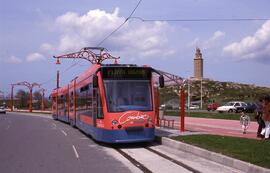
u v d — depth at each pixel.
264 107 18.77
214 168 12.81
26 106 150.88
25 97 152.88
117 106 19.09
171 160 14.82
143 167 13.33
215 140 18.31
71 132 29.98
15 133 29.47
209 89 153.25
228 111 66.25
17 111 116.12
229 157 13.40
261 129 19.77
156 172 12.32
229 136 20.33
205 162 14.15
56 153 17.34
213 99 126.00
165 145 19.77
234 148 15.34
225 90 155.88
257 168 11.34
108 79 19.47
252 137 19.89
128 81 19.55
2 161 15.02
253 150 14.55
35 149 18.94
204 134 21.75
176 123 38.12
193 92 144.75
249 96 133.12
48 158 15.77
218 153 14.44
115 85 19.41
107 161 14.84
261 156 13.12
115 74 19.55
